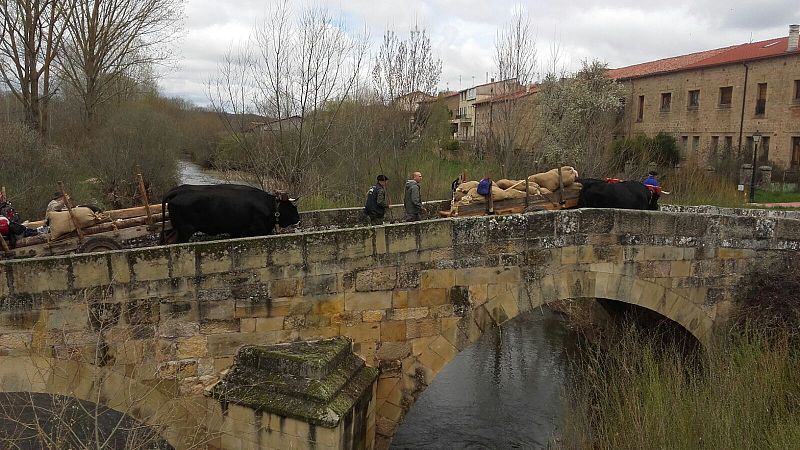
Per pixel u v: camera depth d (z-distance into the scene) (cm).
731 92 3136
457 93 6631
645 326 1346
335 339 897
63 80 3066
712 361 977
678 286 1045
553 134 2848
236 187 982
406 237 909
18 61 2534
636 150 2789
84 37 2830
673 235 1026
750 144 3022
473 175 2273
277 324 869
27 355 758
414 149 2433
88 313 777
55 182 2192
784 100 2848
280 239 852
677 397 870
